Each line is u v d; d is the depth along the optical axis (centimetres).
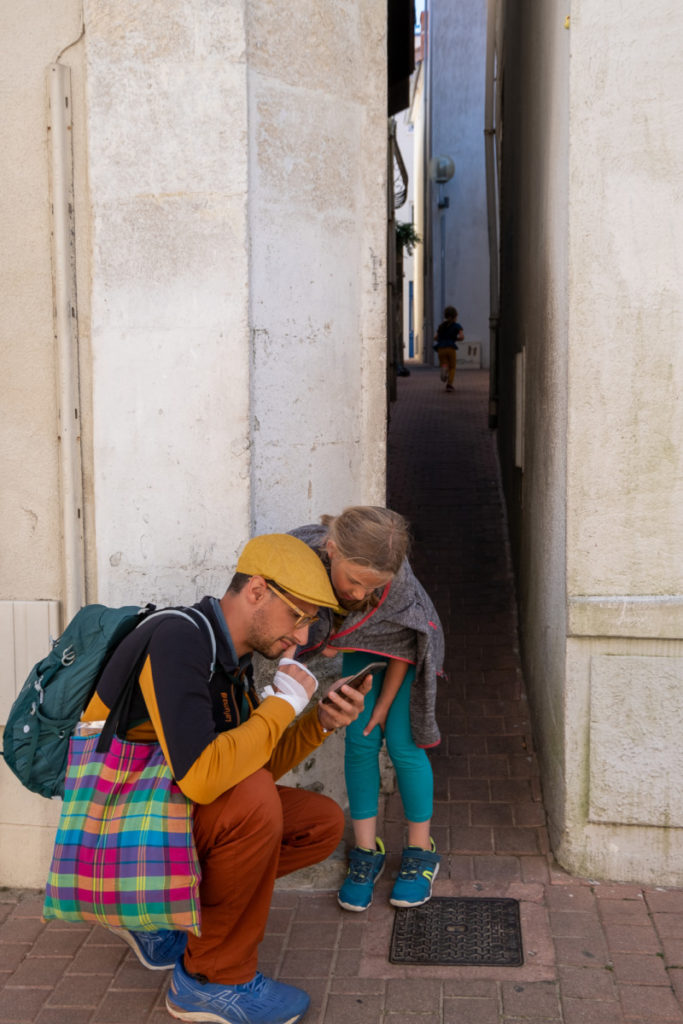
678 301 321
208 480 337
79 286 339
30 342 342
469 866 355
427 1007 279
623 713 336
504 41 814
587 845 345
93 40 326
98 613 267
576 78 317
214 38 321
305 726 288
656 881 341
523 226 576
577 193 322
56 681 259
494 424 1058
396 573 274
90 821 249
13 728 264
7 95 334
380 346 383
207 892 262
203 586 341
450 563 673
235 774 246
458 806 395
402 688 335
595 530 331
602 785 340
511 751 438
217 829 255
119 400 339
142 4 323
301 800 295
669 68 312
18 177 336
